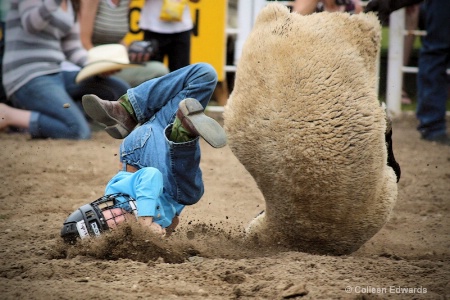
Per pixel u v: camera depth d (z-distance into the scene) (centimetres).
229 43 3575
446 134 3014
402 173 2441
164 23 3014
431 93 2995
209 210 1961
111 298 1162
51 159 2452
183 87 1502
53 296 1167
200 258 1402
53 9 2811
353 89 1315
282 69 1327
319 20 1355
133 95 1502
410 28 3681
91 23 2933
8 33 2852
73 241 1398
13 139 2792
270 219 1438
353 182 1320
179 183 1423
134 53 2888
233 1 3600
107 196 1422
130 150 1474
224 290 1220
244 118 1358
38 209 1898
